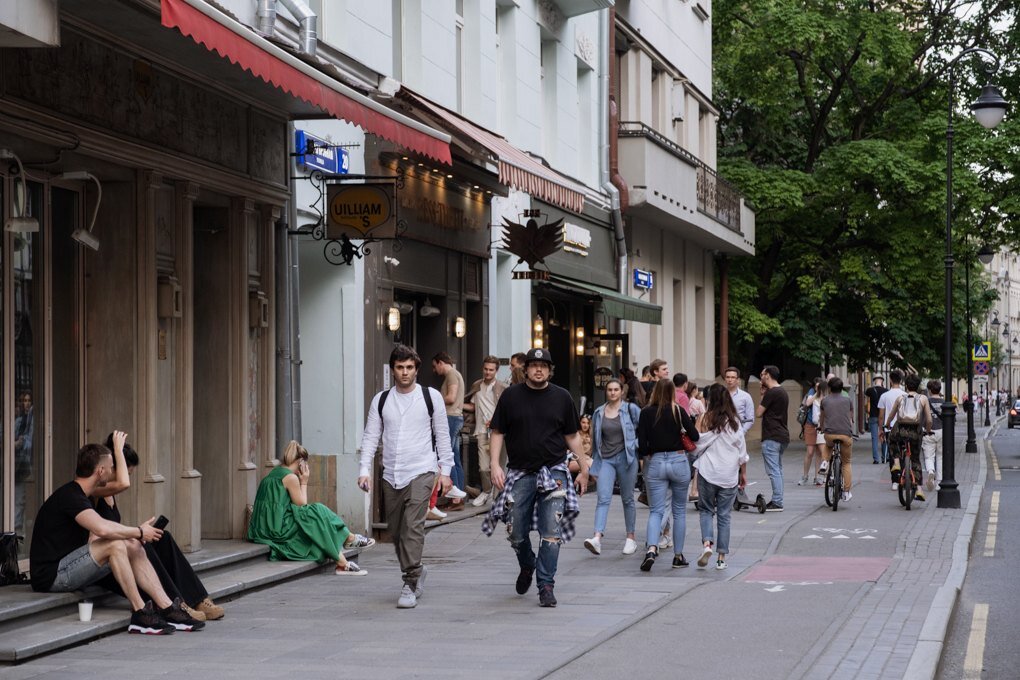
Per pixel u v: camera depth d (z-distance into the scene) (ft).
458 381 75.20
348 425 64.18
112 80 44.62
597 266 110.83
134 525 47.19
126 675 32.78
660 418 54.24
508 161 62.08
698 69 146.00
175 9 31.65
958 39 164.86
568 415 44.68
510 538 45.01
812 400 100.89
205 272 54.95
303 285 64.54
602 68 112.27
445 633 38.81
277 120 57.82
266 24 48.24
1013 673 34.86
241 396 54.95
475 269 84.02
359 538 57.98
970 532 66.64
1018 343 547.90
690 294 147.54
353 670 33.32
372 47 66.33
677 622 40.73
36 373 43.27
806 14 152.56
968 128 155.33
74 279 46.32
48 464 43.93
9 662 34.27
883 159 153.07
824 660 34.78
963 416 384.88
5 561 40.29
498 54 91.40
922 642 37.09
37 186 43.39
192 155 50.11
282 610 43.32
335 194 59.62
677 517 54.49
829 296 162.91
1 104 38.32
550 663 34.17
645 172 113.80
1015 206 152.05
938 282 162.61
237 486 54.70
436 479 45.16
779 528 68.80
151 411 47.37
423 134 48.47
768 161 174.70
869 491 93.71
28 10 31.50
